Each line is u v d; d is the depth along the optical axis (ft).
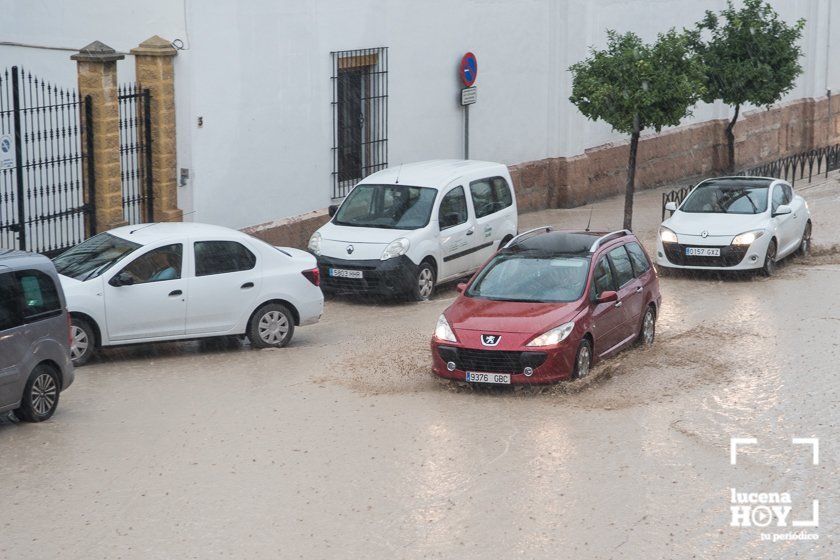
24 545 27.91
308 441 35.63
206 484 31.96
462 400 39.96
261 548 27.63
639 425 36.86
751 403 39.24
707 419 37.47
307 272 49.11
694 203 65.36
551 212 84.69
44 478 32.53
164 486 31.83
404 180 60.03
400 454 34.30
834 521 29.09
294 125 64.69
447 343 40.50
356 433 36.37
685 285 61.00
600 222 80.18
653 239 73.92
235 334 47.47
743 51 83.56
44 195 63.36
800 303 55.62
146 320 45.24
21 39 64.59
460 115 77.25
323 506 30.25
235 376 43.65
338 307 57.16
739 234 61.21
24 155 63.67
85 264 45.68
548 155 85.66
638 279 46.62
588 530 28.53
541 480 31.99
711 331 49.75
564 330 40.14
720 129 104.88
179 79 58.54
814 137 120.57
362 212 59.77
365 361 45.68
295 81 64.34
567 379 40.24
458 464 33.35
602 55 69.72
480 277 44.34
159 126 58.49
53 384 38.40
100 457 34.30
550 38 83.61
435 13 73.82
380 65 70.38
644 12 92.79
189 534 28.53
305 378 43.29
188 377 43.57
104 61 55.77
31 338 37.22
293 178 65.21
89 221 57.67
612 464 33.24
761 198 64.49
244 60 61.26
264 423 37.55
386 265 55.98
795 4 115.14
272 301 48.29
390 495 30.99
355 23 67.82
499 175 64.03
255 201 63.05
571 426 36.81
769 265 62.18
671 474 32.42
